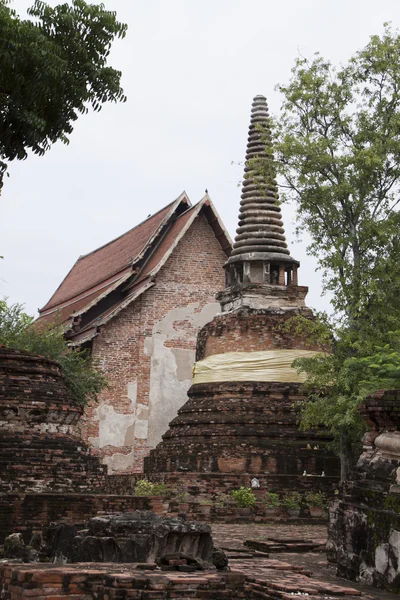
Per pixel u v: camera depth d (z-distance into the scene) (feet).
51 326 107.04
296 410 92.99
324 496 81.05
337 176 84.38
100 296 124.47
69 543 37.68
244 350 97.30
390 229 80.02
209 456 89.81
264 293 100.53
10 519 51.11
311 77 84.43
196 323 127.95
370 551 37.86
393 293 80.33
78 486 58.54
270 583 32.04
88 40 57.16
